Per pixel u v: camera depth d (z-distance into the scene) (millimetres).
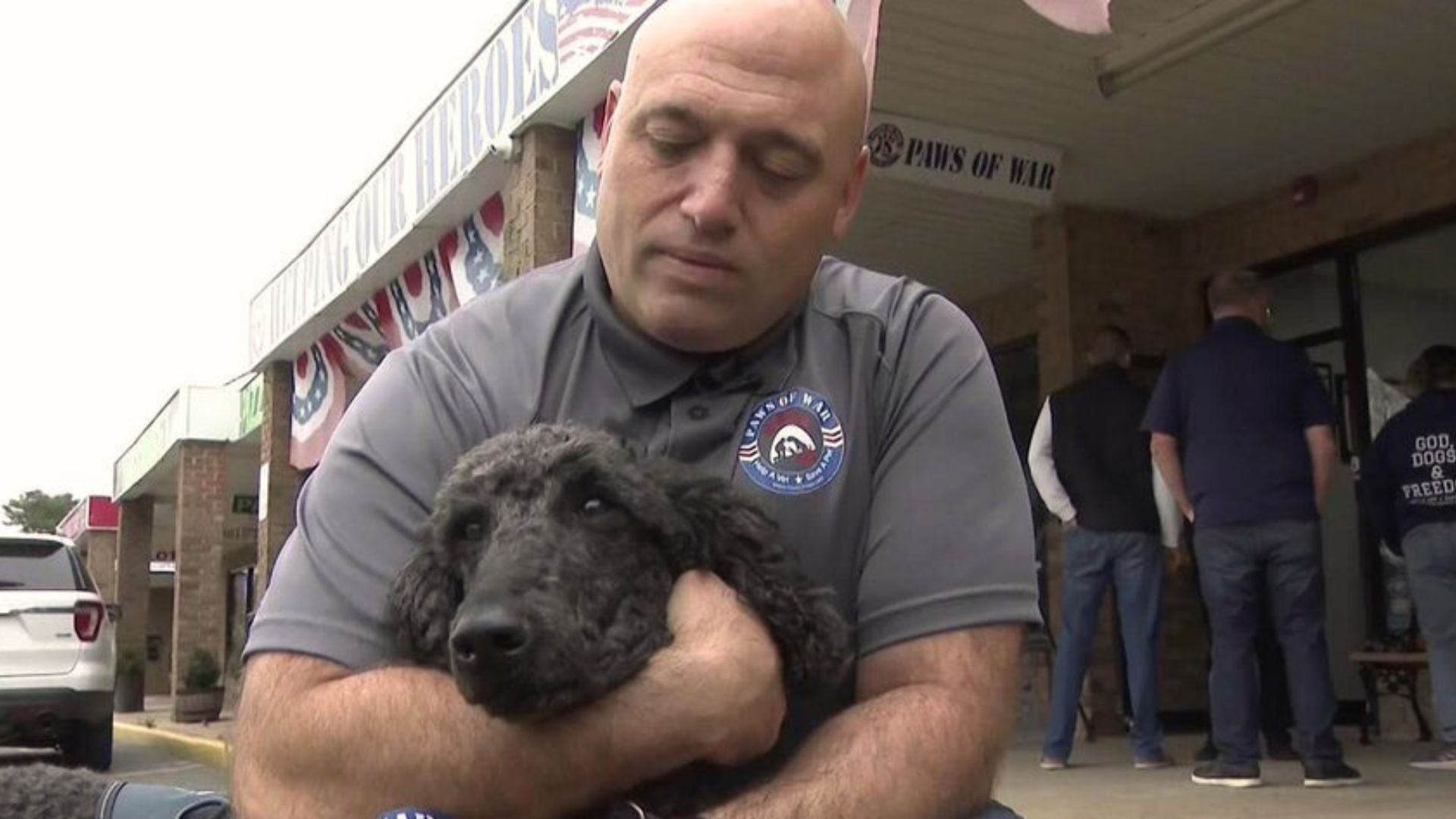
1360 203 8781
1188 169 8922
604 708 1754
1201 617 9391
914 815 1848
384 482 2096
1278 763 6938
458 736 1752
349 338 12555
